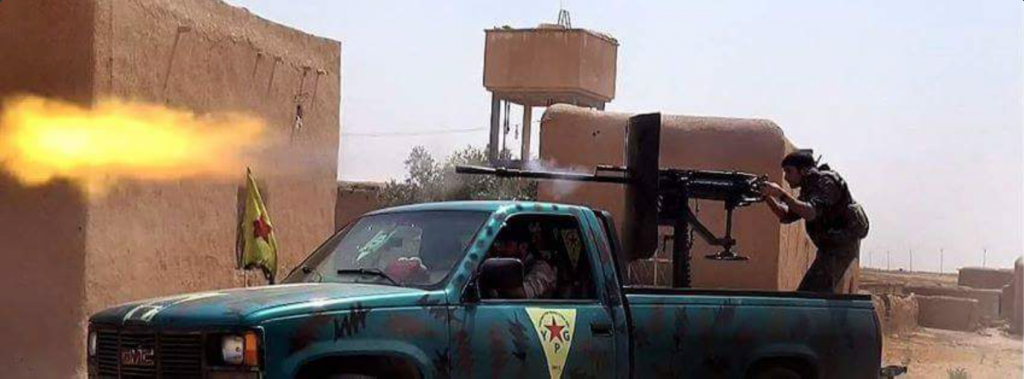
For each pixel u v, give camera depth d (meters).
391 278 7.29
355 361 6.67
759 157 18.67
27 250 11.58
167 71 12.67
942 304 32.91
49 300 11.51
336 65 16.88
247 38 14.42
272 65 15.09
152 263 12.52
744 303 8.48
